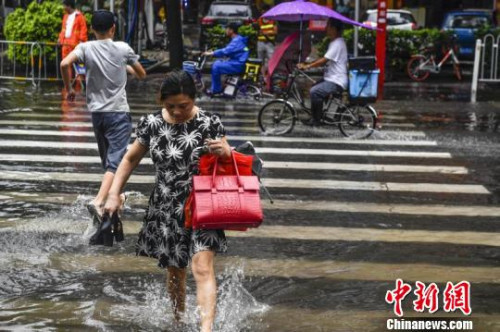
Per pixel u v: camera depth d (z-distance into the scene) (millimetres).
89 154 12469
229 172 5414
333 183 10844
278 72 18078
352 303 6410
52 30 22953
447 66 29438
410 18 29922
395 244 8039
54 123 15594
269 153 12969
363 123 14641
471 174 11602
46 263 7262
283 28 28250
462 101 20750
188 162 5445
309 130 15492
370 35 25734
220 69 19250
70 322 5918
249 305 6324
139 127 5594
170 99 5348
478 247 7977
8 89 21094
